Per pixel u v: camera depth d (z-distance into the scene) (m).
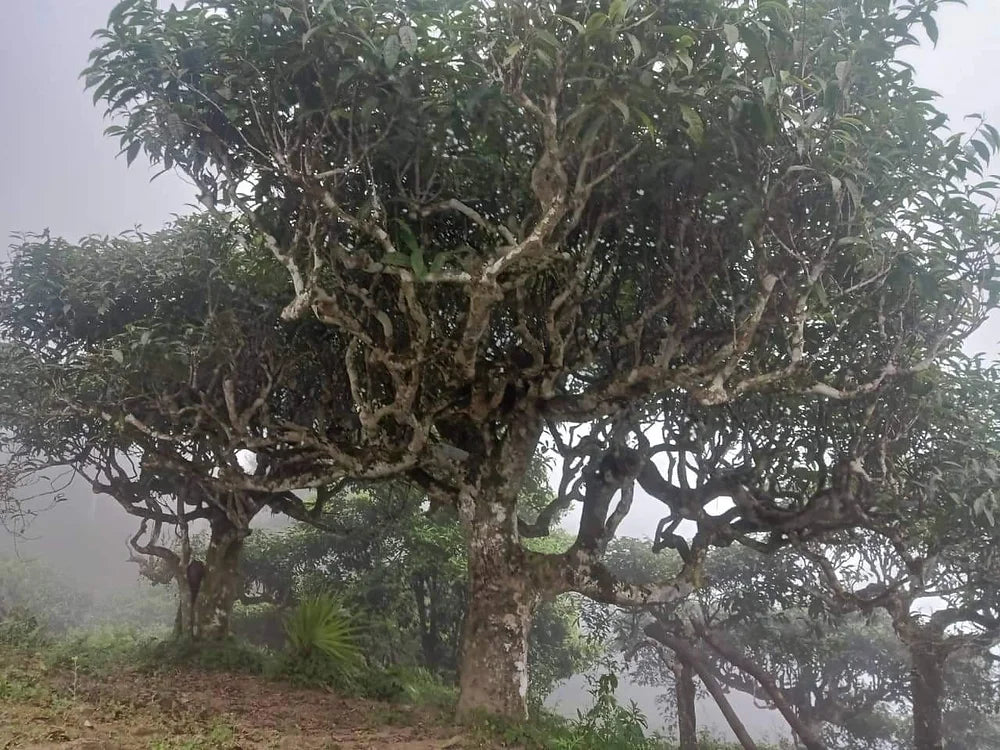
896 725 17.48
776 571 15.77
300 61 6.24
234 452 10.30
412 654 15.61
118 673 9.88
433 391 9.01
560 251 7.67
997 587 11.37
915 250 7.26
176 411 9.91
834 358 9.09
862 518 9.61
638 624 17.36
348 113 6.54
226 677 10.53
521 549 8.61
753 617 16.12
